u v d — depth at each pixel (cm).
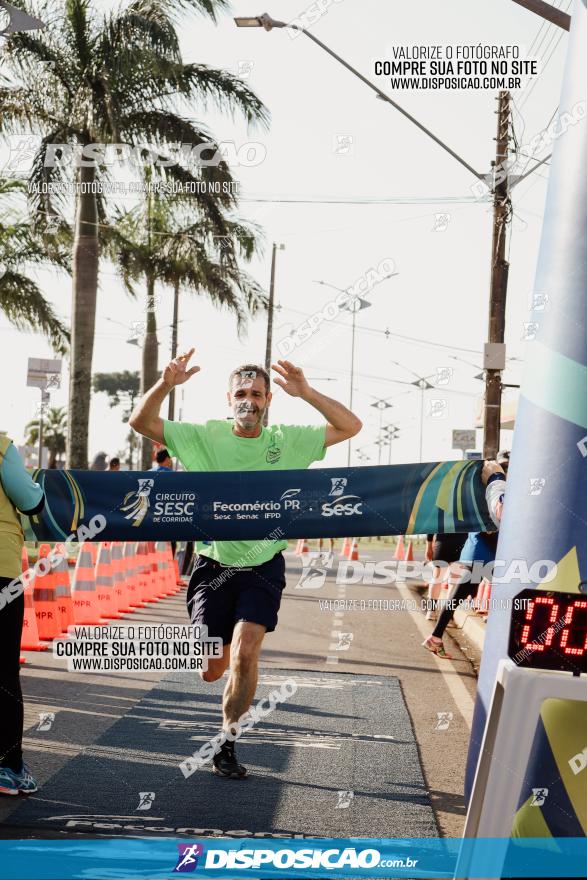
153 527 619
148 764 608
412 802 550
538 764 399
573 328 430
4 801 528
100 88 2122
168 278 2534
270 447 619
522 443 441
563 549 412
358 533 616
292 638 1152
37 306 2589
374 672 947
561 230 445
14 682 541
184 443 617
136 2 2139
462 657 1073
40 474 627
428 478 618
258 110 2200
